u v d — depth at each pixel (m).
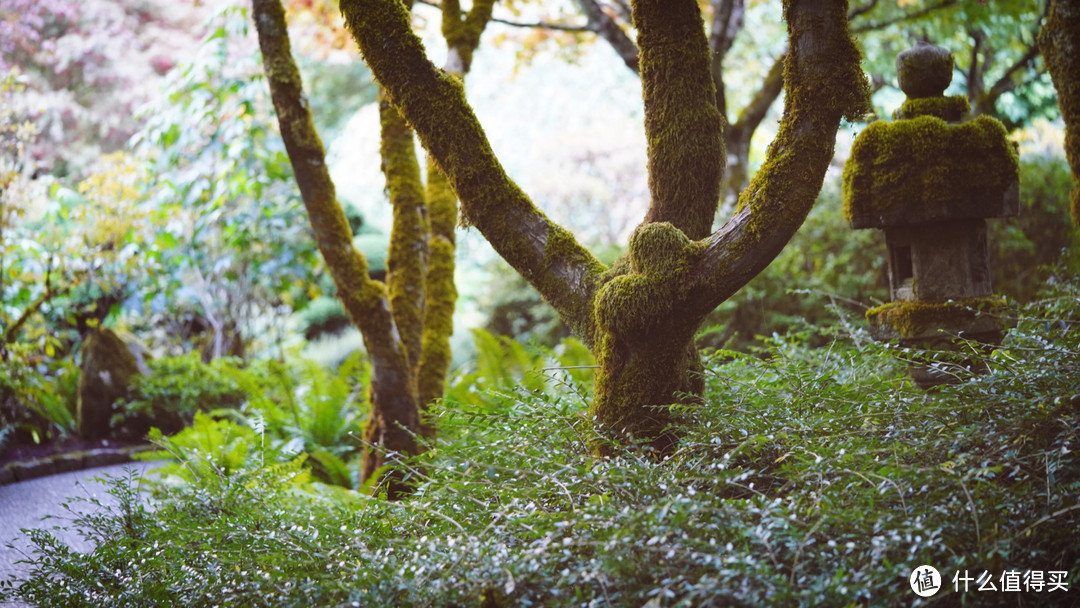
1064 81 3.07
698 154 2.92
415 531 2.48
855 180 3.16
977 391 2.36
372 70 3.06
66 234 7.26
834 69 2.63
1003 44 9.19
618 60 17.42
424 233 4.62
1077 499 1.91
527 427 2.86
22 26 12.04
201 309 9.16
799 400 2.76
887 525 1.83
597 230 16.56
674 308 2.72
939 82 3.18
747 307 7.29
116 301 7.95
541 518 2.12
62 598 2.46
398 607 1.93
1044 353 2.51
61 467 5.82
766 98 7.42
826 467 2.11
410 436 4.16
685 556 1.78
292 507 3.37
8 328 6.44
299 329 11.32
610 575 1.79
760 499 2.13
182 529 2.77
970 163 3.01
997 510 1.88
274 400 6.80
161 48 13.03
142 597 2.39
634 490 2.19
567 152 16.47
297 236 7.68
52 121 11.99
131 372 6.79
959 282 3.08
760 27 11.21
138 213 7.17
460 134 2.99
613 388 2.80
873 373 3.26
